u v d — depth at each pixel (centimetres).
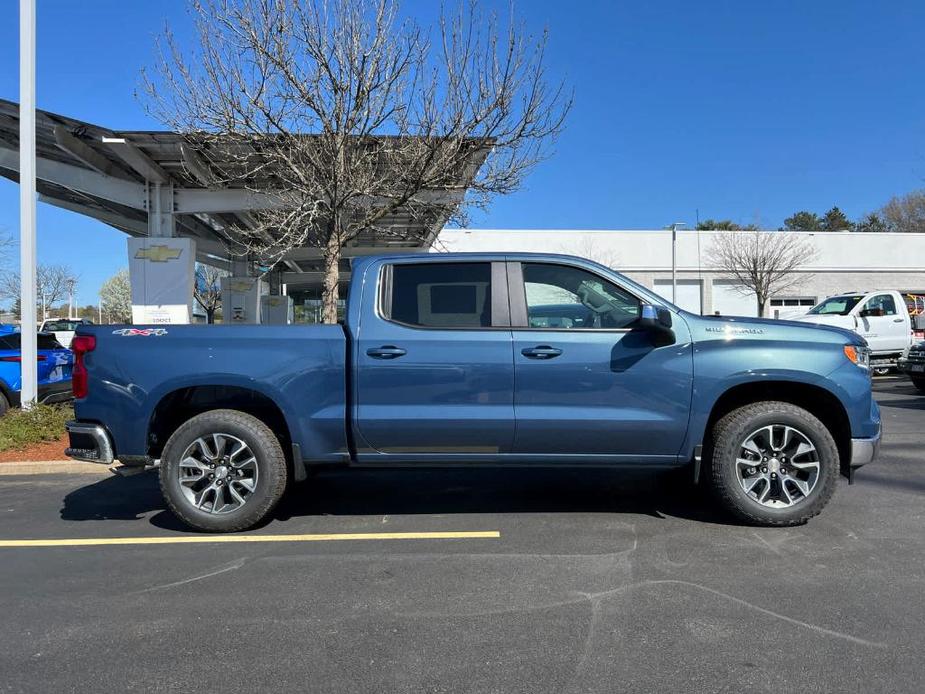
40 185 1695
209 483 479
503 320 467
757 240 3108
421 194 1040
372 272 477
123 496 601
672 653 302
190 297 1490
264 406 507
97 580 397
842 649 304
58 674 290
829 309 1559
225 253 2230
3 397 962
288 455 507
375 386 462
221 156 1136
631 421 457
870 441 465
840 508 523
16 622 342
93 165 1363
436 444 467
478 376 458
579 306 474
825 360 459
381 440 467
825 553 425
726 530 474
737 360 457
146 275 1477
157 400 468
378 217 1015
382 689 276
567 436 461
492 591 374
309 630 329
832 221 7356
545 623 333
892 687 273
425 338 462
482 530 484
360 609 353
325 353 464
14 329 1000
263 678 286
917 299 1714
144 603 364
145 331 473
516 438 462
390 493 596
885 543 443
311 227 1075
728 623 330
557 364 457
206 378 464
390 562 421
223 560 429
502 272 475
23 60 845
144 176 1416
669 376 458
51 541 471
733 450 464
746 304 3191
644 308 441
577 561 418
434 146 899
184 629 332
